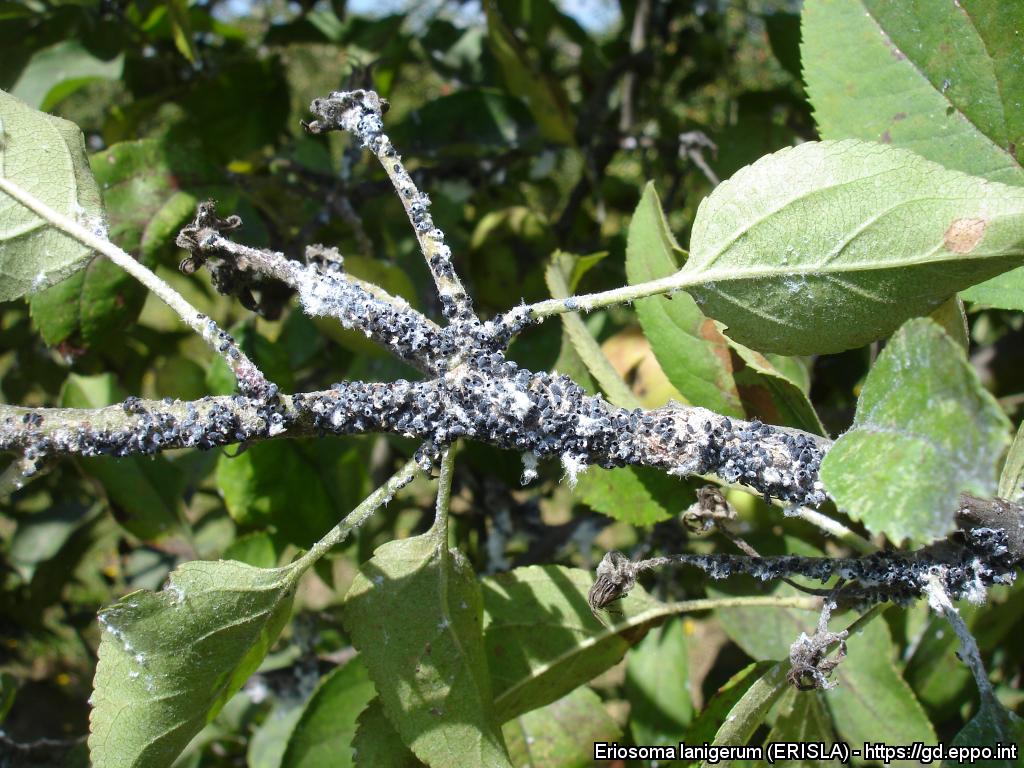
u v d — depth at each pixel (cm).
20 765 28
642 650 28
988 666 28
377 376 28
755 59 47
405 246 33
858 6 18
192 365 34
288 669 31
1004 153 18
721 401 19
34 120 17
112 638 15
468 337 15
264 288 27
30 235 16
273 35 38
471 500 33
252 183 28
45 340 23
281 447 26
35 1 33
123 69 33
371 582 16
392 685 16
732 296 16
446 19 40
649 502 21
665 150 36
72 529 37
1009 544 14
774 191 16
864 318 16
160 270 44
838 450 13
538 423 15
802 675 15
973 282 15
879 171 15
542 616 19
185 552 28
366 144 16
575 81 49
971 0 17
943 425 12
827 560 15
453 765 16
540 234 32
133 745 15
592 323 33
